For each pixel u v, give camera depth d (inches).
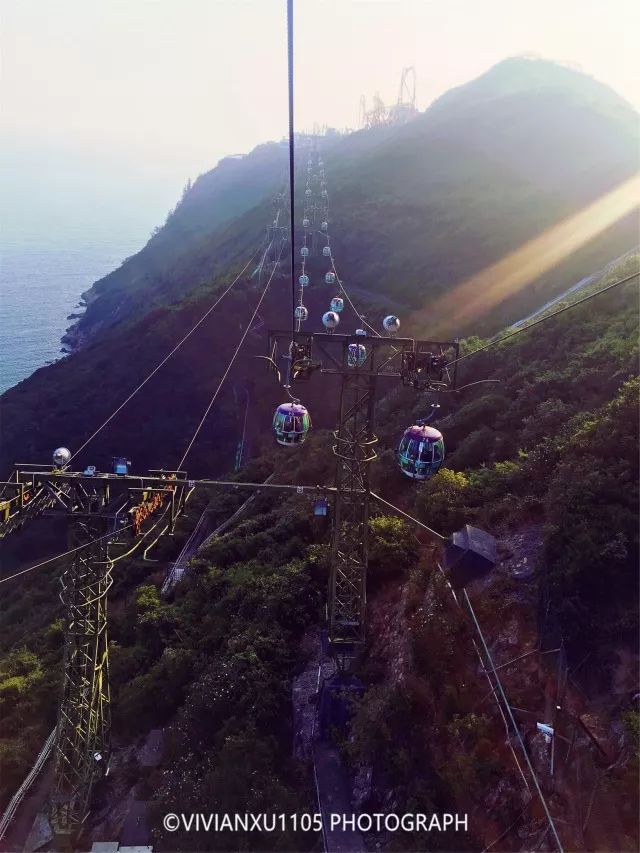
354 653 631.2
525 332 1186.6
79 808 596.4
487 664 488.1
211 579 913.5
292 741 597.3
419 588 621.0
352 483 614.5
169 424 2158.0
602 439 590.6
